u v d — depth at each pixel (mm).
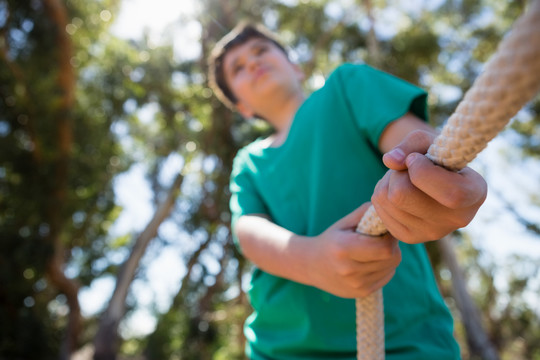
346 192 1192
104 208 13180
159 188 14969
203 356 11758
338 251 872
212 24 10758
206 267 12133
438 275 13289
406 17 13016
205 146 11430
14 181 11242
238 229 1309
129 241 14836
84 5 10805
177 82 11375
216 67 1805
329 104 1269
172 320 12445
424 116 1109
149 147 14031
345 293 898
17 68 10344
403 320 1127
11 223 10805
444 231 643
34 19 10164
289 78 1548
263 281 1324
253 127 10930
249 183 1471
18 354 10672
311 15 12742
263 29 1695
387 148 1108
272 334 1281
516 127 13422
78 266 14062
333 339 1167
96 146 11977
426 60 12484
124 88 11719
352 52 13211
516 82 351
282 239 1105
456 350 1155
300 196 1287
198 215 11984
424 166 567
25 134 11234
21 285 10688
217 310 12320
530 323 14367
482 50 13117
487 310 14836
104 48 11500
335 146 1227
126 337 15219
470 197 567
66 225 11656
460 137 467
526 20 330
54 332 12547
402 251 1198
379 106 1128
